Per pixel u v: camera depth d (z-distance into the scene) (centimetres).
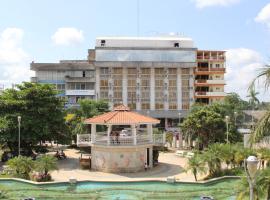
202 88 10694
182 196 3103
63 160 5119
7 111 4878
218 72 10700
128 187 3434
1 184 3538
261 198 2044
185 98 10081
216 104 7100
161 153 5881
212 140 5825
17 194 3162
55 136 5078
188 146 6512
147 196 3109
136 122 4247
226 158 3703
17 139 4744
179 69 10044
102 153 4281
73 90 9862
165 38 10431
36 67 9938
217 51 10744
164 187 3438
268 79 1427
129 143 4231
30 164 3709
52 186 3478
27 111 4878
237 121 7900
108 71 9906
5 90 5103
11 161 3712
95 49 9862
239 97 8538
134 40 10206
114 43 10181
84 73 10025
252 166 1362
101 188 3400
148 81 10000
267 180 2025
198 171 3625
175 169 4388
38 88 4962
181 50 9994
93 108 6719
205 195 3097
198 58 10700
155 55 9938
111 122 4194
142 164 4312
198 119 5850
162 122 10075
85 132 6159
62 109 5231
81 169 4416
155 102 10000
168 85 10025
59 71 10006
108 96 9900
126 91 9931
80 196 3123
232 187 3356
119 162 4209
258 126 1470
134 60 9894
